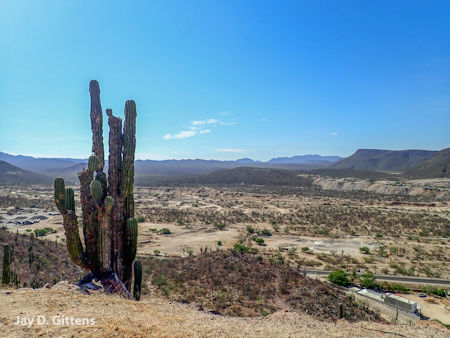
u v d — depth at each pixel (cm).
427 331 635
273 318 696
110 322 570
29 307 623
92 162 1093
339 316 1683
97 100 1173
